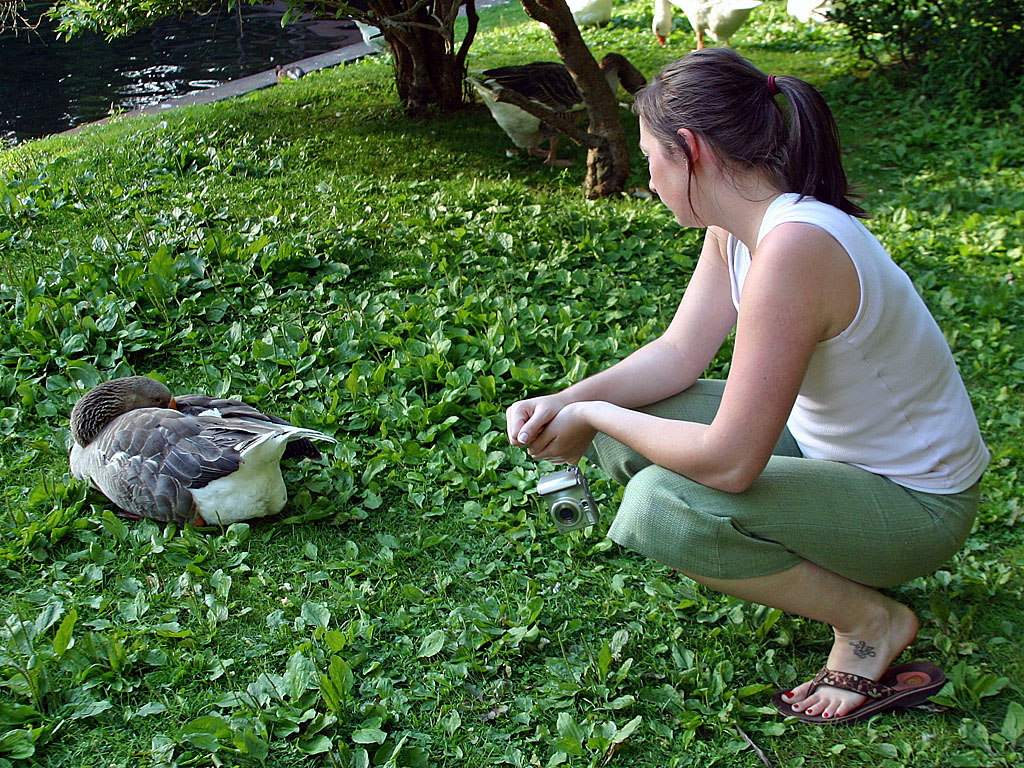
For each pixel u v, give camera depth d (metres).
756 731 2.33
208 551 2.92
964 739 2.25
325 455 3.49
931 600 2.62
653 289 4.86
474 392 3.83
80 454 3.23
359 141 7.57
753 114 1.93
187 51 13.28
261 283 4.75
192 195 6.16
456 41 11.94
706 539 2.13
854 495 2.13
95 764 2.21
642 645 2.61
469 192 6.18
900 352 2.01
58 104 10.91
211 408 3.37
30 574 2.85
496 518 3.14
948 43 7.93
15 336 4.25
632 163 6.98
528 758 2.28
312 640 2.59
